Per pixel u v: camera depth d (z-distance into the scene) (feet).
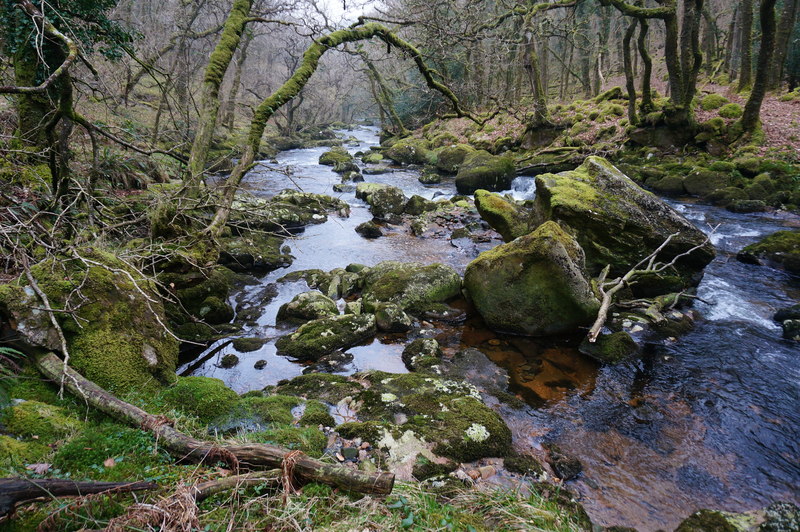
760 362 18.99
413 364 18.69
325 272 28.40
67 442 9.36
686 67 53.16
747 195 42.91
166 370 14.07
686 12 50.88
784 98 60.34
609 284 23.79
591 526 10.96
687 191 47.62
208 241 22.09
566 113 76.74
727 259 31.01
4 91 8.76
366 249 34.73
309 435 12.66
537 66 68.28
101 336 12.67
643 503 12.02
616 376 18.19
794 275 28.19
